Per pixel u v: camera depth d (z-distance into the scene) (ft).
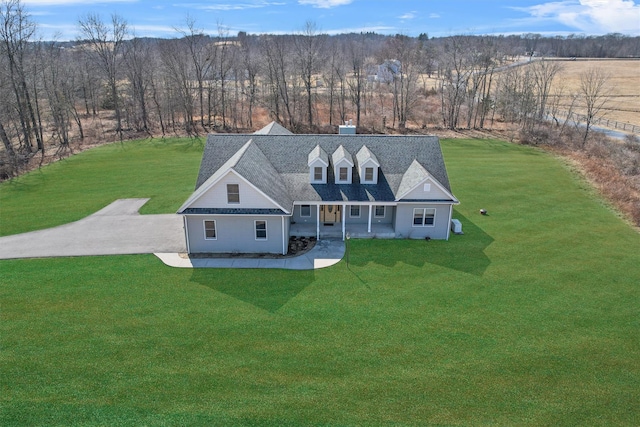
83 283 74.54
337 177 94.27
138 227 98.63
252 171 85.61
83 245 89.20
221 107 240.12
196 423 47.03
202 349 58.70
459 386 53.11
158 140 188.55
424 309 68.80
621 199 117.19
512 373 55.36
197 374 54.24
